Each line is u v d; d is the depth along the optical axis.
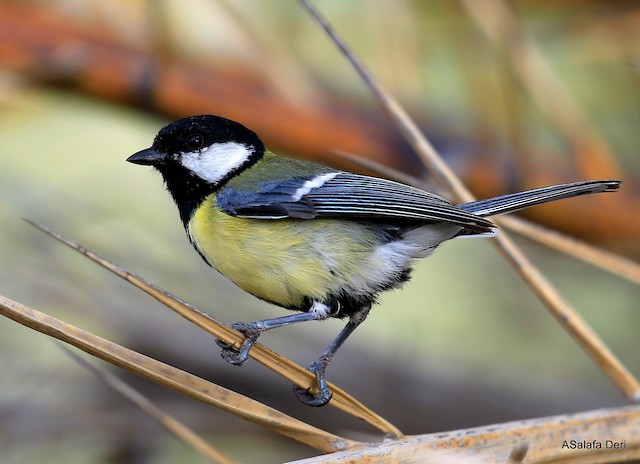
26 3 3.05
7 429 3.05
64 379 3.06
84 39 3.05
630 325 3.10
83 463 3.06
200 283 3.10
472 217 2.98
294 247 3.00
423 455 2.93
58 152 3.11
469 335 3.11
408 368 3.10
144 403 2.96
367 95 3.06
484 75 3.05
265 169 3.01
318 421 3.09
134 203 3.10
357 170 3.05
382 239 3.00
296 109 3.05
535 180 3.05
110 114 3.06
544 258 3.10
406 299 3.12
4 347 3.06
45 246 3.08
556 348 3.11
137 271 3.09
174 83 3.05
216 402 2.92
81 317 3.08
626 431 2.95
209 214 3.00
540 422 2.95
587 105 3.07
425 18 3.05
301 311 3.01
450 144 3.05
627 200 3.05
